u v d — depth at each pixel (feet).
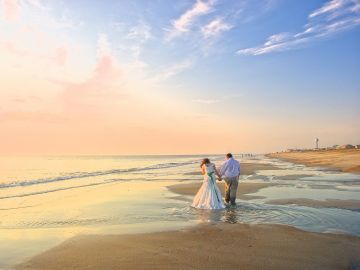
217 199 43.39
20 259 23.13
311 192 57.77
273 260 21.88
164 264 21.40
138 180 92.27
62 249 25.27
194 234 29.22
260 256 22.74
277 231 29.63
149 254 23.59
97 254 23.84
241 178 88.12
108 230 31.65
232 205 44.70
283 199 49.55
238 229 30.60
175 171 135.33
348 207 42.24
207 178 44.16
